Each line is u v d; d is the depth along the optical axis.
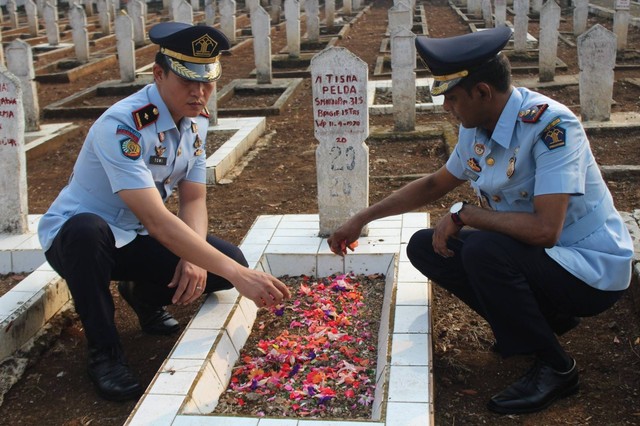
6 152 4.92
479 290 3.04
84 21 14.82
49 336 4.05
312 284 4.39
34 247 4.77
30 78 9.32
